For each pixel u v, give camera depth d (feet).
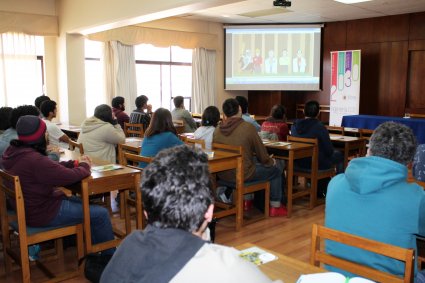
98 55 22.94
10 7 18.89
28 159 7.43
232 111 11.98
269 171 12.16
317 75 27.94
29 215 7.61
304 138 13.37
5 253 8.56
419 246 5.98
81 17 18.53
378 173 4.51
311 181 13.32
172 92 26.99
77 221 8.10
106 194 12.36
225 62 28.40
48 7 20.16
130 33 23.18
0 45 19.02
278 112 14.97
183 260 2.68
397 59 25.46
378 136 4.81
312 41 27.71
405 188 4.52
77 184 8.15
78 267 8.43
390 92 25.98
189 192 2.89
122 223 11.88
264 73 28.19
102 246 8.30
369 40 26.40
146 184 2.98
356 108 25.72
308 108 13.61
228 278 2.63
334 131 18.16
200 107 27.32
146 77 25.53
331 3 21.39
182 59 27.20
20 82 19.77
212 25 27.71
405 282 4.09
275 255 4.79
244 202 13.38
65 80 20.51
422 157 7.26
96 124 12.57
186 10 14.28
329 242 4.94
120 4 16.15
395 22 25.26
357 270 4.49
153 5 14.65
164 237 2.81
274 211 12.80
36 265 8.96
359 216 4.67
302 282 3.72
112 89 23.11
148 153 10.44
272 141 13.78
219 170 10.61
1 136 9.79
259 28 27.84
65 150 11.72
